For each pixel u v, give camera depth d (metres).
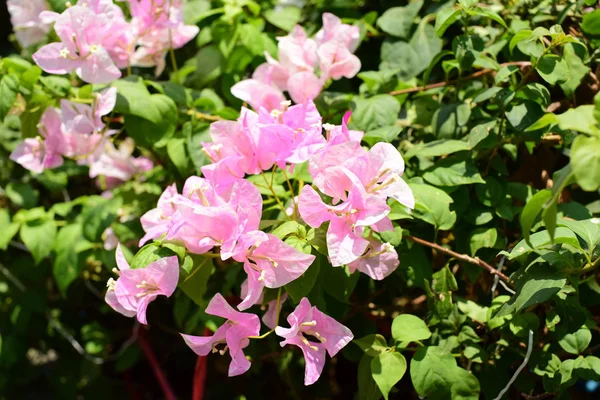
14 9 0.83
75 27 0.72
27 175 0.99
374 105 0.75
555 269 0.62
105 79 0.73
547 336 0.70
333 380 0.90
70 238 0.84
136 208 0.87
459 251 0.73
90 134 0.80
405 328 0.65
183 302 0.81
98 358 0.98
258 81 0.73
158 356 1.01
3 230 0.86
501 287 0.73
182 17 0.81
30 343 0.99
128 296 0.62
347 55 0.75
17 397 1.01
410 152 0.72
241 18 0.88
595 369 0.63
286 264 0.61
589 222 0.63
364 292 0.78
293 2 0.93
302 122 0.66
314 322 0.61
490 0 0.80
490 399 0.68
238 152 0.64
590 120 0.53
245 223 0.61
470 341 0.68
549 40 0.77
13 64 0.76
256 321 0.62
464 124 0.72
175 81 0.85
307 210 0.61
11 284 0.96
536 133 0.69
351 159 0.61
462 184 0.72
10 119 0.97
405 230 0.69
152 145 0.77
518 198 0.73
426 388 0.64
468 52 0.71
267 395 0.92
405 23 0.82
